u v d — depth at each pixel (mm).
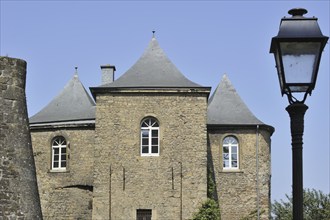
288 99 9562
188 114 35219
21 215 21656
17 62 22578
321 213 61531
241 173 37938
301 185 9430
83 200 37094
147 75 36344
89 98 39875
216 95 40156
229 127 38344
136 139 35094
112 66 41594
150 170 34781
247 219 37125
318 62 9398
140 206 34500
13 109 22219
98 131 35219
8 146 21828
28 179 22312
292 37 9359
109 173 34812
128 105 35375
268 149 38750
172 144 34969
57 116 38750
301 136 9516
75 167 37312
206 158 34875
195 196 34500
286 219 62688
